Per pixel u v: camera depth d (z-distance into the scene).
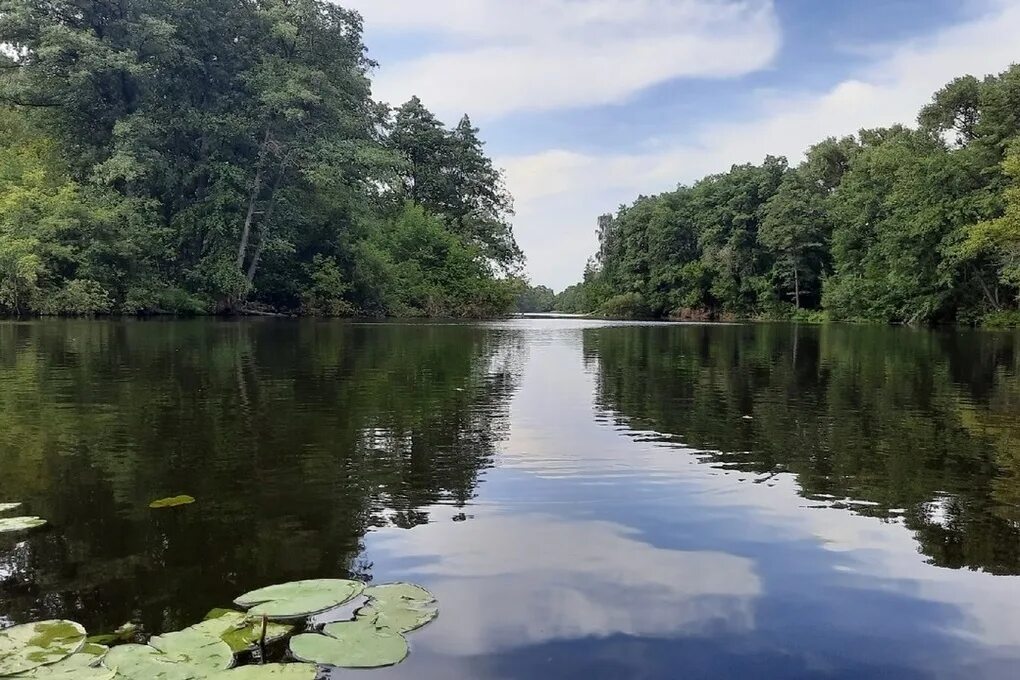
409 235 37.69
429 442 4.79
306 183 29.64
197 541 2.89
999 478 3.96
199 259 26.97
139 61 25.06
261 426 5.23
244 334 15.74
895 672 1.94
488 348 13.47
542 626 2.19
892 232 35.16
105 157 24.97
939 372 9.92
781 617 2.26
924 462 4.36
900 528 3.12
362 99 33.03
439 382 7.97
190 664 1.90
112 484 3.68
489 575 2.58
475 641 2.10
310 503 3.41
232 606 2.30
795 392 7.59
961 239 31.75
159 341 12.99
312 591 2.35
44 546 2.82
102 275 22.91
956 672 1.94
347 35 30.61
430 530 3.05
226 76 27.72
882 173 39.50
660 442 4.89
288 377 8.02
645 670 1.94
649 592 2.45
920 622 2.23
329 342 13.78
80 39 22.73
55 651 1.96
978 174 31.95
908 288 34.38
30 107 25.47
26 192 21.83
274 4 28.31
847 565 2.69
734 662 1.99
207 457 4.27
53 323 18.67
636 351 13.70
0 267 20.50
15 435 4.81
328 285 30.52
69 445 4.54
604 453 4.52
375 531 3.03
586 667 1.95
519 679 1.88
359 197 32.69
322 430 5.12
